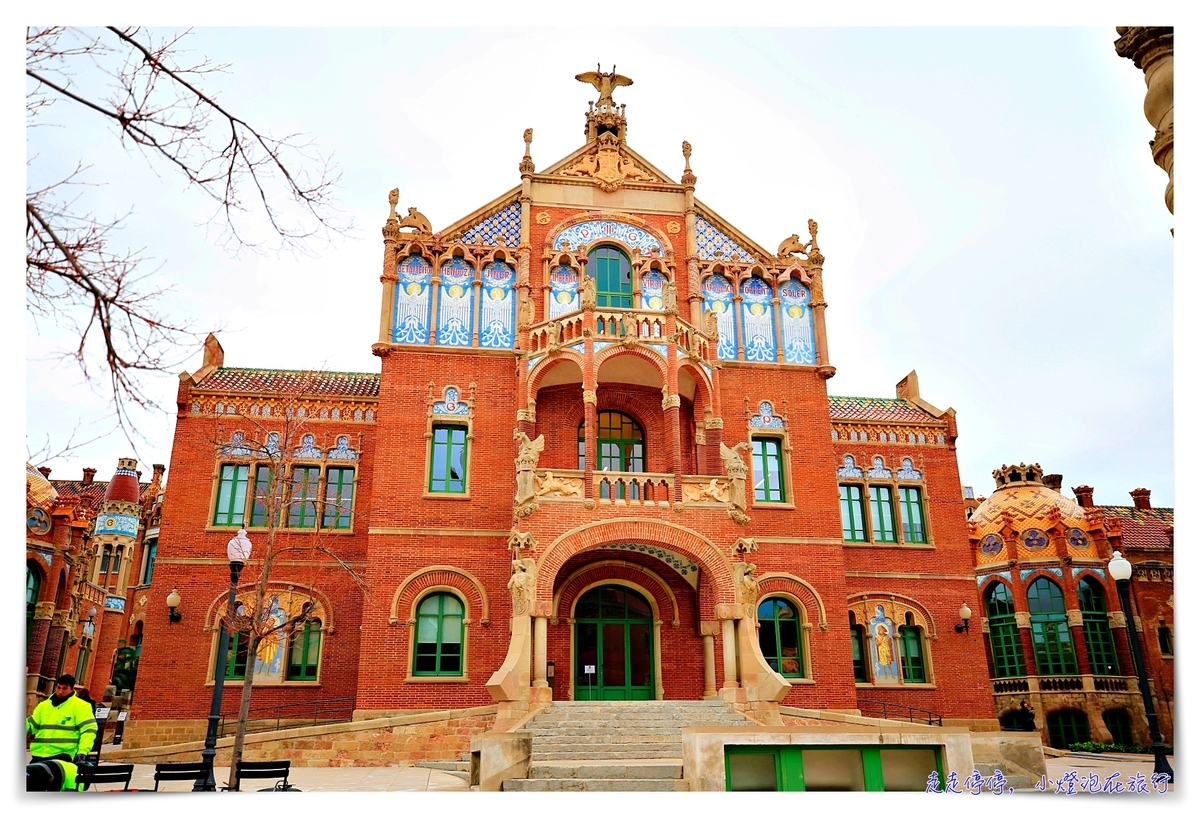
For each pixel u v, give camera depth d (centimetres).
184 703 2639
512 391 2758
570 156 3052
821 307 3036
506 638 2528
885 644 3175
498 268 2906
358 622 2792
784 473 2850
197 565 2775
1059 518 4297
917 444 3466
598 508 2345
